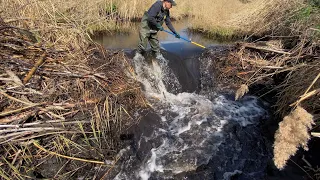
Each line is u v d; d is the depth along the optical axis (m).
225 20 8.05
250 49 6.20
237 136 4.37
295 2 6.75
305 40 5.38
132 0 8.35
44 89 3.97
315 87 3.97
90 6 7.30
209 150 4.06
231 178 3.65
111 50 5.80
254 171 3.75
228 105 5.12
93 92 4.28
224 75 5.78
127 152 3.80
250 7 8.41
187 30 7.86
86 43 5.48
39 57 4.38
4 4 5.11
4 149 3.28
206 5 8.88
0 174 2.99
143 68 5.30
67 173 3.33
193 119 4.66
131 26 7.79
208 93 5.48
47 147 3.51
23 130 3.40
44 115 3.78
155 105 4.79
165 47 6.26
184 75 5.57
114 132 3.99
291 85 4.52
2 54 3.94
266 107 5.03
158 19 5.17
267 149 4.12
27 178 3.16
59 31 5.21
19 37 4.46
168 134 4.25
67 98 4.11
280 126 2.10
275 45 6.10
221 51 6.30
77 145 3.58
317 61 4.55
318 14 5.81
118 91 4.51
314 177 3.47
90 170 3.47
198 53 6.10
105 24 7.30
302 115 2.02
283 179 3.54
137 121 4.28
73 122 3.74
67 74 4.25
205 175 3.68
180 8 9.13
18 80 3.74
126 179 3.50
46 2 5.92
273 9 7.39
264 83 5.53
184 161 3.85
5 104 3.62
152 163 3.77
